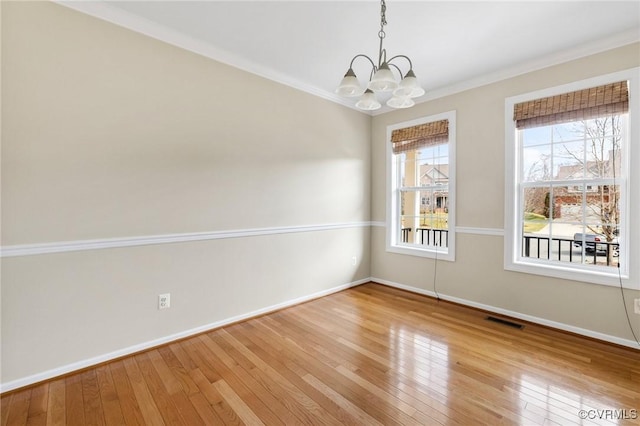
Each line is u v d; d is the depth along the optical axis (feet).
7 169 6.01
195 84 8.52
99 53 6.99
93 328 7.04
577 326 8.69
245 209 9.70
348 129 13.03
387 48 8.62
